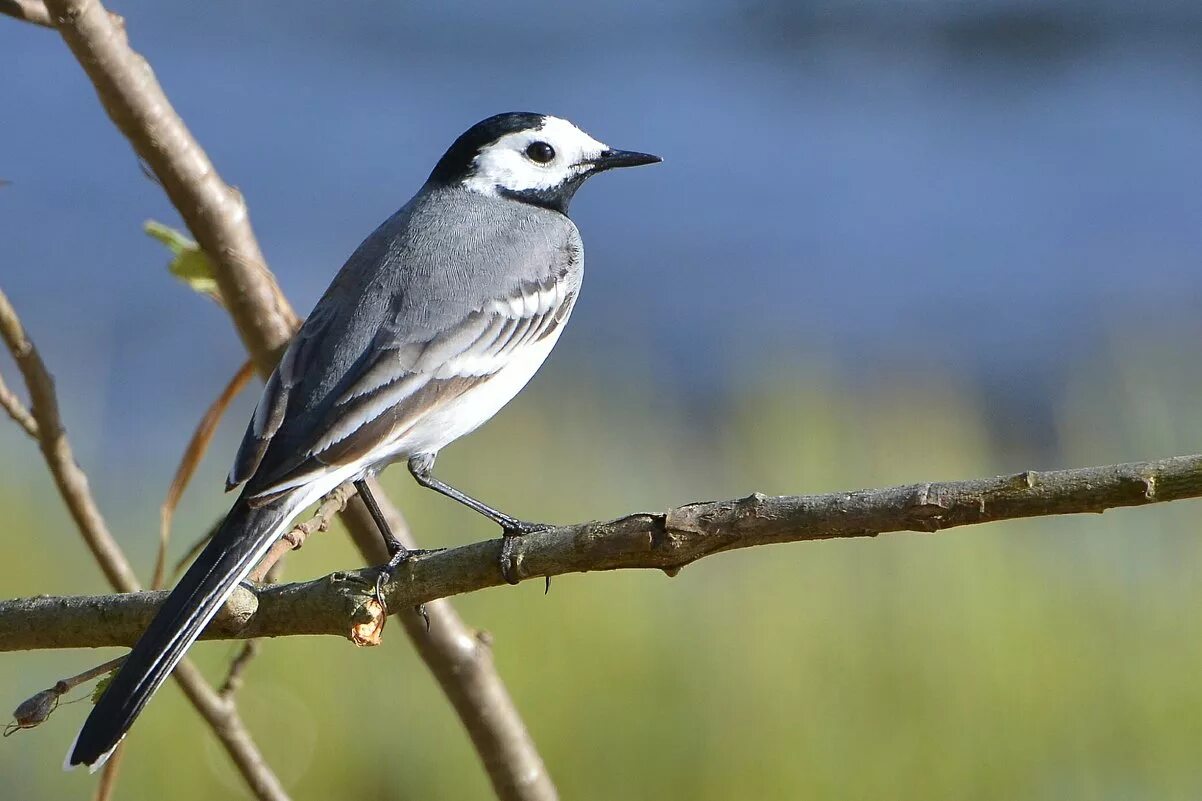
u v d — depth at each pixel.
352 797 12.51
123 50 6.59
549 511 15.74
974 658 13.06
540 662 12.92
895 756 12.52
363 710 12.72
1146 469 4.74
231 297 7.00
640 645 13.06
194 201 6.81
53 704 5.37
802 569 13.93
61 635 5.70
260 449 6.70
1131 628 13.30
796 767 12.38
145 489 16.88
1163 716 12.71
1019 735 12.63
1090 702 12.78
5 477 14.63
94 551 6.45
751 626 13.31
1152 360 17.33
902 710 12.77
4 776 11.92
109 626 5.68
